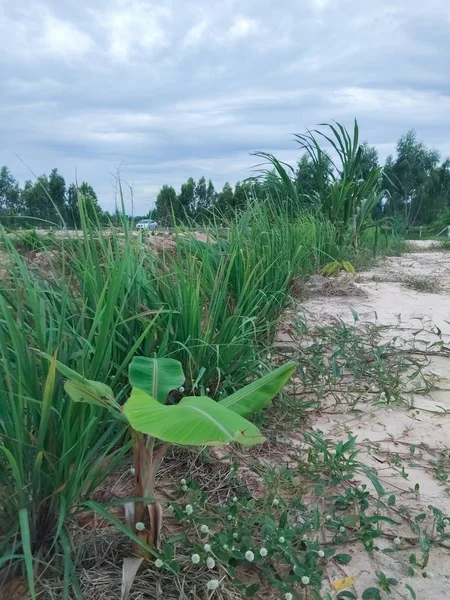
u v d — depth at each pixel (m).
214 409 1.44
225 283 3.08
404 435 2.73
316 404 3.04
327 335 4.05
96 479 1.79
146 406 1.43
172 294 2.90
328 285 6.39
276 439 2.62
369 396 3.21
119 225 2.79
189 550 1.70
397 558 1.81
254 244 4.38
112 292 1.84
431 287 6.68
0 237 2.14
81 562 1.66
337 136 9.46
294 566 1.62
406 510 2.03
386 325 4.79
